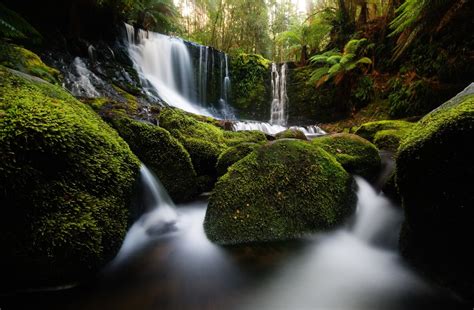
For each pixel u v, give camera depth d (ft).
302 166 9.25
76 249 5.57
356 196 9.53
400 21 23.44
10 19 13.35
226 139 15.35
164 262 7.18
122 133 10.32
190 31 60.08
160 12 34.73
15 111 5.88
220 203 8.55
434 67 23.89
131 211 7.81
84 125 7.14
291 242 7.91
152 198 9.25
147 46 30.40
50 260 5.38
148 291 6.07
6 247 5.15
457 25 22.26
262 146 9.84
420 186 5.68
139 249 7.77
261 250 7.67
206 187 12.50
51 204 5.64
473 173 4.75
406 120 22.27
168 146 11.02
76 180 6.23
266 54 59.26
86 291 5.89
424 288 5.90
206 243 8.02
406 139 6.51
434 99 23.45
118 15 28.89
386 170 11.40
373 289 6.19
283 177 8.94
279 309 5.66
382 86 29.04
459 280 5.25
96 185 6.59
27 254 5.24
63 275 5.61
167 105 24.29
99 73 23.13
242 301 5.89
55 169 5.96
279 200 8.52
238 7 53.78
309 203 8.57
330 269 7.00
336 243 8.13
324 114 35.83
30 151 5.59
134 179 8.13
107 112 12.37
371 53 30.96
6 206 5.18
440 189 5.31
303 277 6.70
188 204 11.05
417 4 20.40
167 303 5.76
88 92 19.98
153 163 10.52
